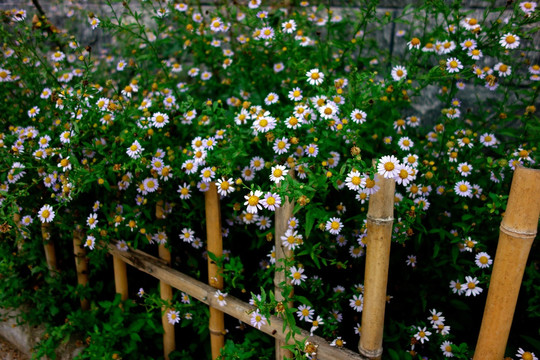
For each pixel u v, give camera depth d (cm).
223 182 70
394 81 89
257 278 82
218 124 83
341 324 79
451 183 82
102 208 85
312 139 78
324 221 69
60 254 103
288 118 76
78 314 93
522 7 84
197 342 90
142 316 90
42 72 102
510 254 52
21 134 87
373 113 92
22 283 101
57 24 142
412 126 100
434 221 80
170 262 85
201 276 87
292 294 72
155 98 94
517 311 78
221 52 112
